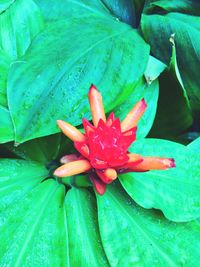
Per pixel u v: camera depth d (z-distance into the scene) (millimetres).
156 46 354
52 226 257
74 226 264
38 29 323
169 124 351
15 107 271
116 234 261
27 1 325
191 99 356
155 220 271
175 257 259
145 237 263
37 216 259
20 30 320
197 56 336
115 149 239
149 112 308
